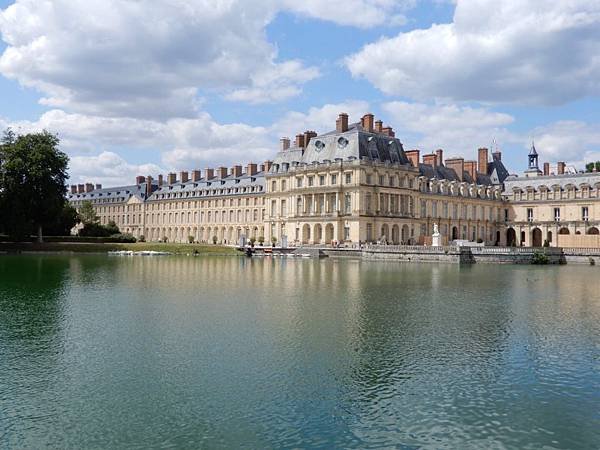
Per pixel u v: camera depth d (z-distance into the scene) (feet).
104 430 50.03
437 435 49.90
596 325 94.17
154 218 609.83
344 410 54.85
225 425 51.24
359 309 108.58
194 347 76.79
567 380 64.23
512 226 493.36
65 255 326.85
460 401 57.57
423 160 467.93
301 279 173.06
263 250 350.84
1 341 80.18
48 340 80.69
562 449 47.50
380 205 385.29
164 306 111.75
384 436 49.49
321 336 83.82
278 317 99.19
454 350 76.28
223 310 106.83
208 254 354.95
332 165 386.93
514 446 47.93
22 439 48.19
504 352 75.41
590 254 288.51
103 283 155.94
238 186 520.42
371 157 386.52
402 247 296.10
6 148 330.54
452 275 194.80
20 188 327.88
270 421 52.16
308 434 49.67
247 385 61.41
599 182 442.09
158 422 51.75
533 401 57.77
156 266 234.99
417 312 105.81
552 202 468.75
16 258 286.25
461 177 478.59
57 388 60.23
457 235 458.91
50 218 350.43
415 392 59.82
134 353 73.67
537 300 125.08
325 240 393.91
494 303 119.03
